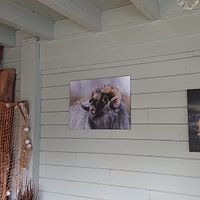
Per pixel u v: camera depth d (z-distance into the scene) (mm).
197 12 2379
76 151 2930
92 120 2848
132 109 2627
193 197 2273
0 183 3174
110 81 2775
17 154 3264
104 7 2770
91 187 2797
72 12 2428
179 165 2359
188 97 2350
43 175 3115
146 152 2527
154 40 2566
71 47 3061
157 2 2469
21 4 2699
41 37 3105
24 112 3148
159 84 2512
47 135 3145
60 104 3094
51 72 3188
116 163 2676
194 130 2295
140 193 2521
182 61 2418
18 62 3416
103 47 2848
